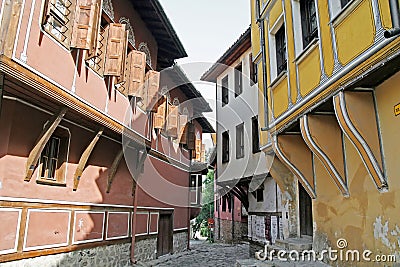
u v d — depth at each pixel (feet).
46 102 20.36
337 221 19.97
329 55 16.87
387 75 14.43
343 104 15.40
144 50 35.32
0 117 18.72
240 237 60.85
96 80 24.21
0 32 15.83
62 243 23.54
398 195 14.43
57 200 23.34
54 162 24.00
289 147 23.65
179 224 47.62
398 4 12.30
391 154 14.83
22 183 20.18
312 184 23.35
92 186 27.73
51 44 19.03
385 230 15.34
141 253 35.73
